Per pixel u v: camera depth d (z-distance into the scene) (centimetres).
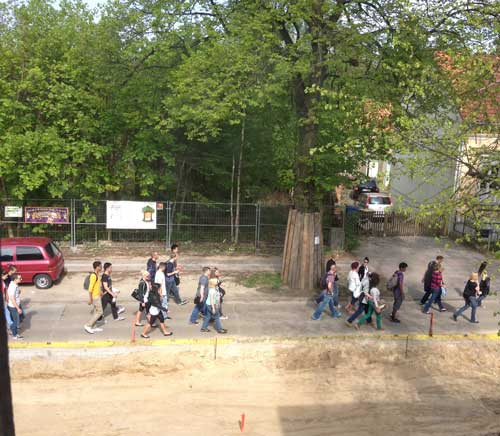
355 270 1497
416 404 1141
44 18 2059
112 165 2189
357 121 1184
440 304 1593
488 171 1014
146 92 2091
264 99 1719
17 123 1972
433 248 2327
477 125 1045
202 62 1644
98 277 1341
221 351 1270
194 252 2167
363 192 3416
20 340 1274
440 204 1038
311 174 1736
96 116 2100
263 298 1653
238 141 2364
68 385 1156
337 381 1217
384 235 2516
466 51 1151
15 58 1947
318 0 1514
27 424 1014
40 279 1670
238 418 1062
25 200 2111
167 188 2388
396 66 1375
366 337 1367
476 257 2198
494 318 1545
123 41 2062
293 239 1752
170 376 1205
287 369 1250
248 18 1623
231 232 2283
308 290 1728
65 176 2112
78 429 1004
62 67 1958
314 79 1631
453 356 1326
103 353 1235
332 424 1053
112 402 1102
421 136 1052
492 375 1274
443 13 1226
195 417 1059
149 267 1528
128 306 1550
